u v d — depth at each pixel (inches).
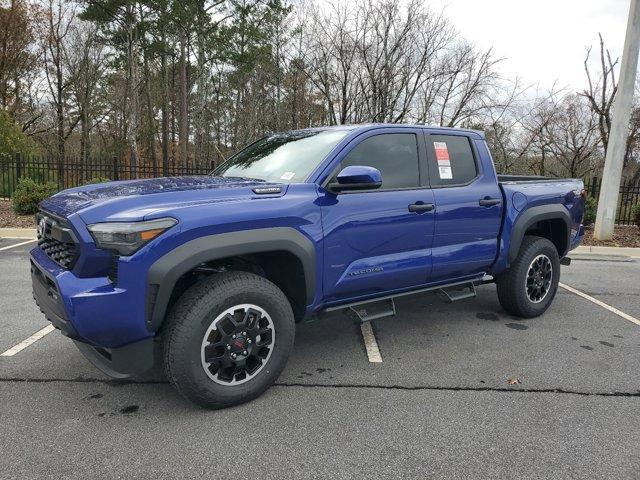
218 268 131.3
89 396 127.3
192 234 110.5
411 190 152.6
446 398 129.5
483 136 183.0
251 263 136.6
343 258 136.9
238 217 116.3
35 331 173.9
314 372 145.2
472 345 169.2
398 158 153.9
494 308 214.2
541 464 101.0
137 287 105.7
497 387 136.5
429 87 638.5
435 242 158.6
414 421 117.3
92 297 103.3
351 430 112.8
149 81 1226.6
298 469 98.0
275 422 115.8
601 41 657.0
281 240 122.6
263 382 125.3
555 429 114.8
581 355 161.3
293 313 138.3
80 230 105.3
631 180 866.8
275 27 866.8
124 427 112.4
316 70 657.0
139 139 1225.4
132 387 132.8
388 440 108.9
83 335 105.4
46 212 123.4
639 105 794.2
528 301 193.6
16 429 110.8
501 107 659.4
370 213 140.9
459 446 107.0
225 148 1173.1
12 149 626.5
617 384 139.7
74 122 1187.3
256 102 906.7
